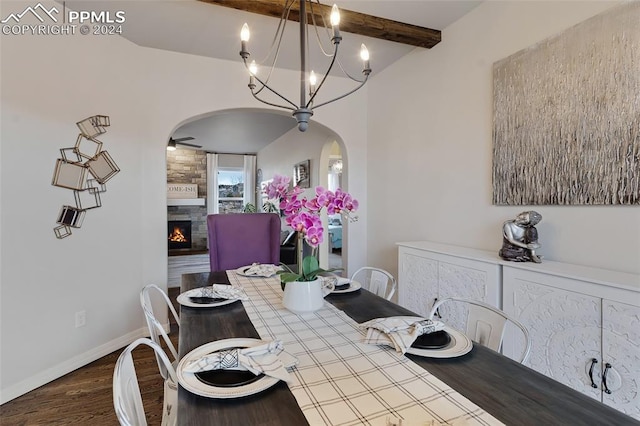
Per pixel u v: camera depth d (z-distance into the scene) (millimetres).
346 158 4016
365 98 4043
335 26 1297
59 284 2424
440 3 2412
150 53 3143
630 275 1504
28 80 2232
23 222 2209
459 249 2438
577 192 1779
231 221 3135
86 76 2613
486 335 1385
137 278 3070
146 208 3146
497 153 2279
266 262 3148
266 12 2334
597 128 1683
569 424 750
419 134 3111
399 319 1310
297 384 926
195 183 9367
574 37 1787
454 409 807
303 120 1541
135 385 1027
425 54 3006
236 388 889
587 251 1754
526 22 2078
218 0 2188
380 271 2139
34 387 2242
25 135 2219
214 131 6895
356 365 1038
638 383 1281
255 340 1177
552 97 1907
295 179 6500
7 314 2123
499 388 905
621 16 1577
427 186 3008
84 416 1953
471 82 2516
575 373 1499
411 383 931
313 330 1334
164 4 2432
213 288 1758
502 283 1880
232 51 3217
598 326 1414
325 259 5230
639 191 1521
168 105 3221
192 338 1260
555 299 1593
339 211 1402
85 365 2578
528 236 1871
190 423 761
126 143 2957
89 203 2637
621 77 1581
